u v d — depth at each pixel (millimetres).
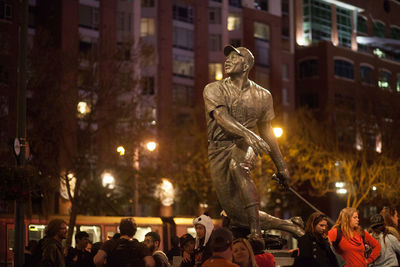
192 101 58969
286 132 44250
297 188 57625
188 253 9766
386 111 45312
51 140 31938
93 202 34531
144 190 38281
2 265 22859
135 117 34594
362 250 8773
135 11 55094
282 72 66438
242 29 62688
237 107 9273
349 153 43219
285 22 67812
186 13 59906
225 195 9305
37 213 22859
